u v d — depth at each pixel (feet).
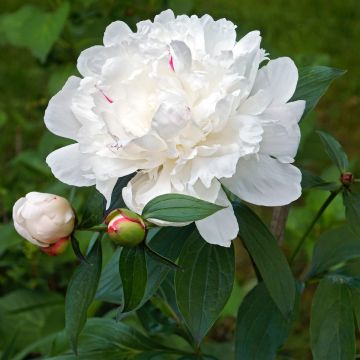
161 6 4.68
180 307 2.57
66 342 3.25
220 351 3.63
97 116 2.47
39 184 4.64
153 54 2.46
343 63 7.02
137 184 2.48
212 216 2.43
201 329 2.55
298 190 2.44
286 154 2.45
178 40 2.41
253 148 2.36
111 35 2.61
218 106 2.36
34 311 4.32
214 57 2.42
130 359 3.05
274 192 2.44
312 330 2.80
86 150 2.46
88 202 2.56
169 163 2.45
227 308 4.07
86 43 4.62
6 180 4.88
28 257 4.23
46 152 4.72
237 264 5.01
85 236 4.08
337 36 7.37
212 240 2.42
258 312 2.84
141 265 2.45
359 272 2.89
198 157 2.42
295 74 2.49
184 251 2.61
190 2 4.61
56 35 4.50
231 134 2.43
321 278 2.96
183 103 2.37
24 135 6.17
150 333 3.22
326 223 4.30
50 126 2.54
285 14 7.63
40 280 4.39
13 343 3.76
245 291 4.41
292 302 2.60
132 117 2.44
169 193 2.40
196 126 2.38
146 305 3.24
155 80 2.43
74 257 4.17
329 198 2.91
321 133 2.83
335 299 2.82
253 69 2.46
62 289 4.66
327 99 6.72
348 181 2.72
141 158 2.43
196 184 2.43
